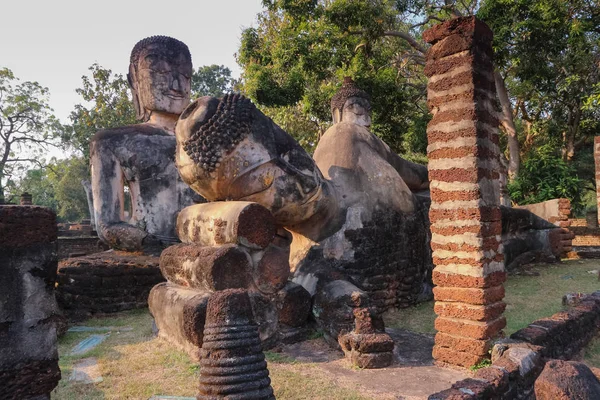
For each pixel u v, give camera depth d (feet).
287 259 18.08
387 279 22.36
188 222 19.79
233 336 9.65
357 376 14.34
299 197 19.26
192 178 18.45
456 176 15.07
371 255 21.88
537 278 29.30
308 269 20.72
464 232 14.88
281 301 17.78
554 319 17.11
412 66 63.93
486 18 42.80
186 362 15.43
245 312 10.04
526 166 57.47
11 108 112.57
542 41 42.60
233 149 17.89
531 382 13.08
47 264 9.30
